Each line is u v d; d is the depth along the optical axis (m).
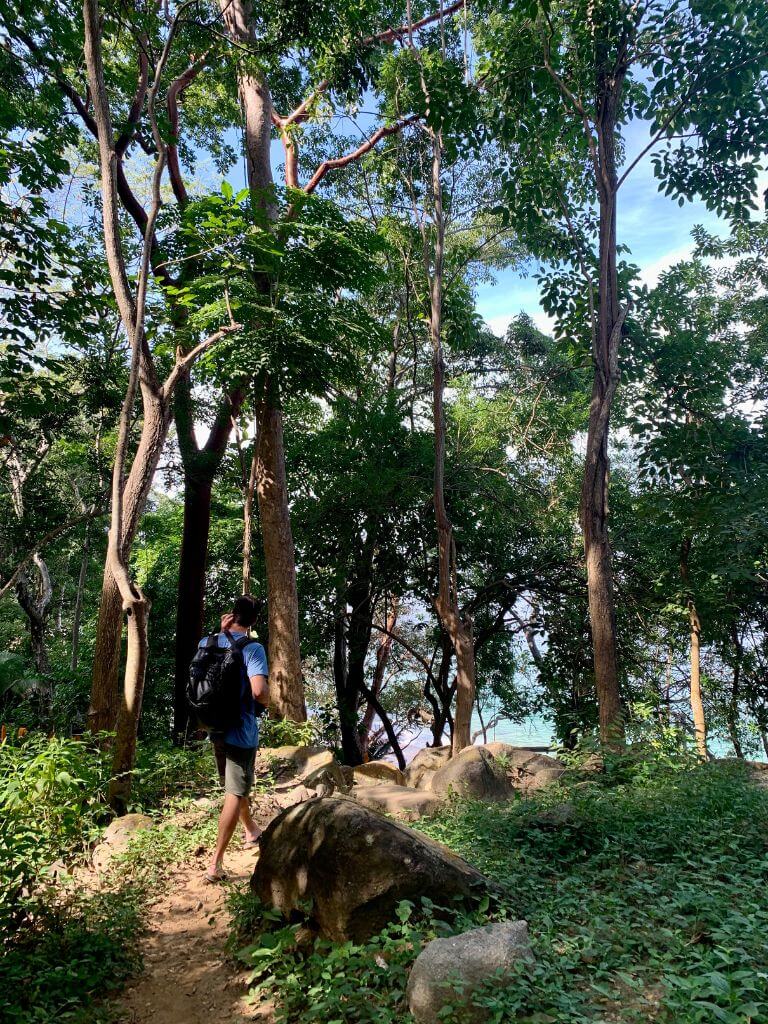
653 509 13.61
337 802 4.34
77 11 10.90
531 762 9.23
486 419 17.91
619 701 10.77
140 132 13.67
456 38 14.26
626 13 11.28
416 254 18.11
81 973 3.80
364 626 19.02
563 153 13.89
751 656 14.96
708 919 3.69
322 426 20.73
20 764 5.32
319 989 3.39
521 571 17.81
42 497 18.20
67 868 4.93
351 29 13.24
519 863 4.90
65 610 28.05
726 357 13.81
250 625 5.42
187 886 5.18
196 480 15.12
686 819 5.45
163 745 9.64
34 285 11.89
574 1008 3.00
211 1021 3.58
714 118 12.31
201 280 9.48
